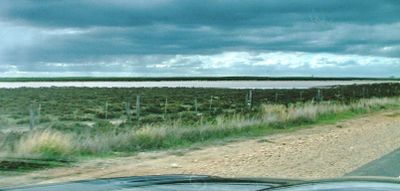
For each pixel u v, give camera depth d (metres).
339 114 33.06
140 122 27.00
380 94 71.31
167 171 12.84
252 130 22.77
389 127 25.83
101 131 20.17
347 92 78.38
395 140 19.41
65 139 15.45
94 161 14.16
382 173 11.95
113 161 14.38
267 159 14.64
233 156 15.41
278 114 27.69
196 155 15.91
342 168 12.85
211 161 14.50
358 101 44.22
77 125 24.53
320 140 19.75
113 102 65.56
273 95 73.75
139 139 17.33
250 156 15.32
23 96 85.50
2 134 16.72
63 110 47.84
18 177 11.54
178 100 69.81
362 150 16.23
